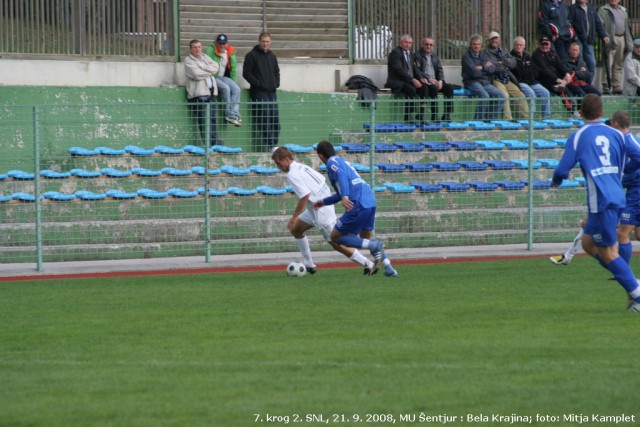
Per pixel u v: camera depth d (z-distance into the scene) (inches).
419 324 1320.1
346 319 1375.5
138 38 2906.0
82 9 2827.3
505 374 1013.2
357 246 1883.6
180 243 2377.0
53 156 2674.7
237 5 3038.9
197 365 1082.1
